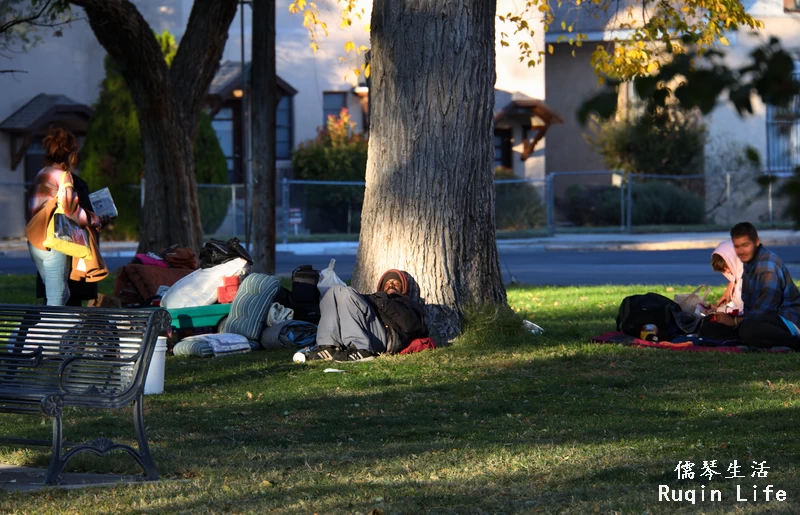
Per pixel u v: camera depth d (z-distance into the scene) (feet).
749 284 55.26
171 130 89.51
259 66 86.12
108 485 27.81
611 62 85.51
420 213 57.93
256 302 59.21
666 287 88.12
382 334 54.08
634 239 162.71
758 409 38.19
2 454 32.19
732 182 196.03
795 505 24.50
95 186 162.09
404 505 25.18
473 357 53.01
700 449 31.42
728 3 74.02
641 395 42.01
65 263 51.06
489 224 60.08
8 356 31.45
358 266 59.77
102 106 162.30
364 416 38.86
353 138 183.73
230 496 26.45
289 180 170.19
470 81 58.29
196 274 61.41
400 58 58.08
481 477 28.32
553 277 107.55
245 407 41.06
